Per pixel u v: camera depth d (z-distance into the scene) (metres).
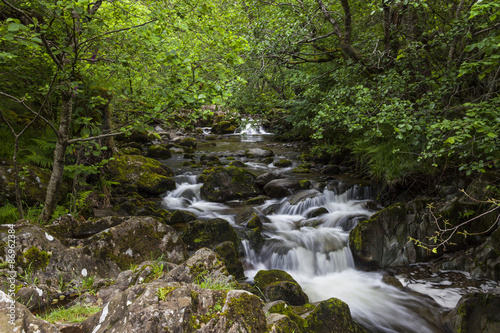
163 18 4.64
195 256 4.10
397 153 8.36
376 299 6.02
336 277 6.88
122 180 9.54
